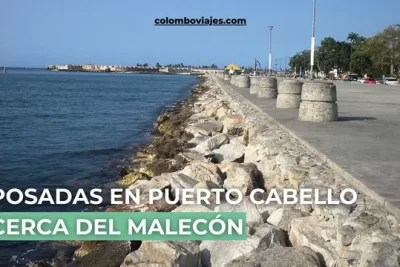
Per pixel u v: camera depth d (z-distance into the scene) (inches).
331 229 227.8
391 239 194.4
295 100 732.0
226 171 381.1
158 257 228.7
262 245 236.1
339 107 800.9
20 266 311.0
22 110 1545.3
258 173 372.5
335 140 420.2
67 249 331.3
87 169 617.0
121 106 1788.9
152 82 4793.3
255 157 438.9
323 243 221.0
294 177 315.3
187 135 701.9
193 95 2094.0
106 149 781.9
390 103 919.7
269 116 617.0
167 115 1213.1
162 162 516.4
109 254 279.7
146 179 468.4
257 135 495.8
